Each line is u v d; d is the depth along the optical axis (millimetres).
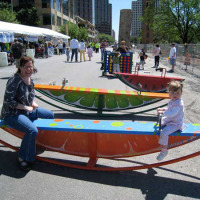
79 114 5656
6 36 16531
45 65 16156
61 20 59906
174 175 3131
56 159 3496
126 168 3107
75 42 18781
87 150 3400
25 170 3131
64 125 3160
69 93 5414
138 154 3312
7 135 4352
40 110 3625
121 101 5422
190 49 17531
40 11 49719
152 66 18406
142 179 3021
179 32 43750
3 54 15141
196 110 6156
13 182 2883
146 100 5355
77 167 3207
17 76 3072
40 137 3553
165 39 65562
